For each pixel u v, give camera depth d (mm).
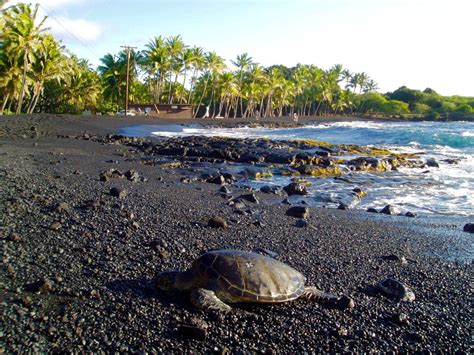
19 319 4363
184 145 26266
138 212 8953
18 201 8312
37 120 34906
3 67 45688
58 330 4285
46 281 5066
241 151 23266
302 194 14703
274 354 4344
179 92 86312
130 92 75250
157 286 5363
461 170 21344
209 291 5051
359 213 12141
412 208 13414
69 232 7051
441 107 130000
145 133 38156
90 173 14062
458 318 5410
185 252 6883
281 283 5262
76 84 60312
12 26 43562
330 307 5426
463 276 6973
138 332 4441
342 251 7863
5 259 5676
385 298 5867
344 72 139000
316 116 113250
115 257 6289
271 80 98750
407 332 4977
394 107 130125
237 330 4703
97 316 4633
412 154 26203
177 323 4680
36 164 14492
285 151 23688
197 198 11812
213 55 83688
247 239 8039
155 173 16734
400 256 7668
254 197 12750
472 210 13219
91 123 38906
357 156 24375
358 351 4527
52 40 50406
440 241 9227
